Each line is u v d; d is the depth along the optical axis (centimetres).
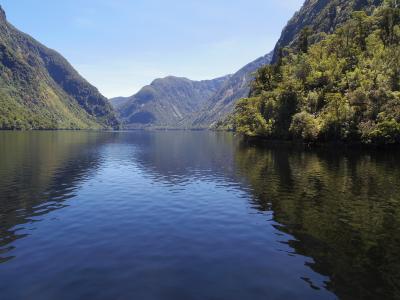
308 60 16138
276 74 18312
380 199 3850
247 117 16838
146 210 3425
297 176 5488
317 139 11125
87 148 12100
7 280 1858
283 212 3328
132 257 2181
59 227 2836
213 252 2273
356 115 10525
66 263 2086
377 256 2228
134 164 7488
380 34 15550
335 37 17950
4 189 4491
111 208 3503
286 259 2167
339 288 1791
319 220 3055
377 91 10494
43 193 4259
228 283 1828
